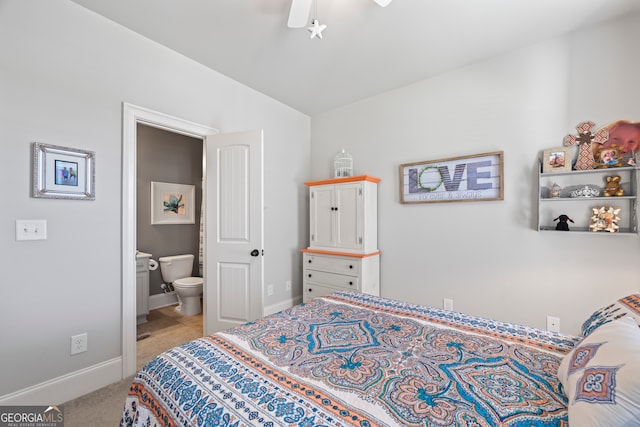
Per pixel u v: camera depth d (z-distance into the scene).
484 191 2.45
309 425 0.72
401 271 2.95
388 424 0.72
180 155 3.99
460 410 0.77
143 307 3.12
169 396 0.89
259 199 2.45
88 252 1.83
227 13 1.87
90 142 1.84
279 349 1.14
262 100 3.10
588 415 0.64
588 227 2.03
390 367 1.00
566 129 2.10
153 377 0.99
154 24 1.97
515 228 2.32
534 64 2.22
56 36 1.70
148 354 2.38
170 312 3.47
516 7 1.83
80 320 1.80
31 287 1.61
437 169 2.70
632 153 1.88
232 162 2.53
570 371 0.84
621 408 0.61
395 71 2.63
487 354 1.09
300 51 2.31
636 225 1.87
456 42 2.20
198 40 2.16
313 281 3.16
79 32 1.79
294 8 1.61
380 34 2.10
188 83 2.40
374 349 1.14
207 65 2.52
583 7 1.83
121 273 1.98
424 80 2.79
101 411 1.65
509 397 0.82
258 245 2.46
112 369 1.93
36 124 1.63
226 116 2.72
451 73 2.63
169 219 3.83
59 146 1.70
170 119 2.27
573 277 2.09
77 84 1.78
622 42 1.92
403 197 2.92
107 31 1.91
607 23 1.96
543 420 0.72
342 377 0.94
